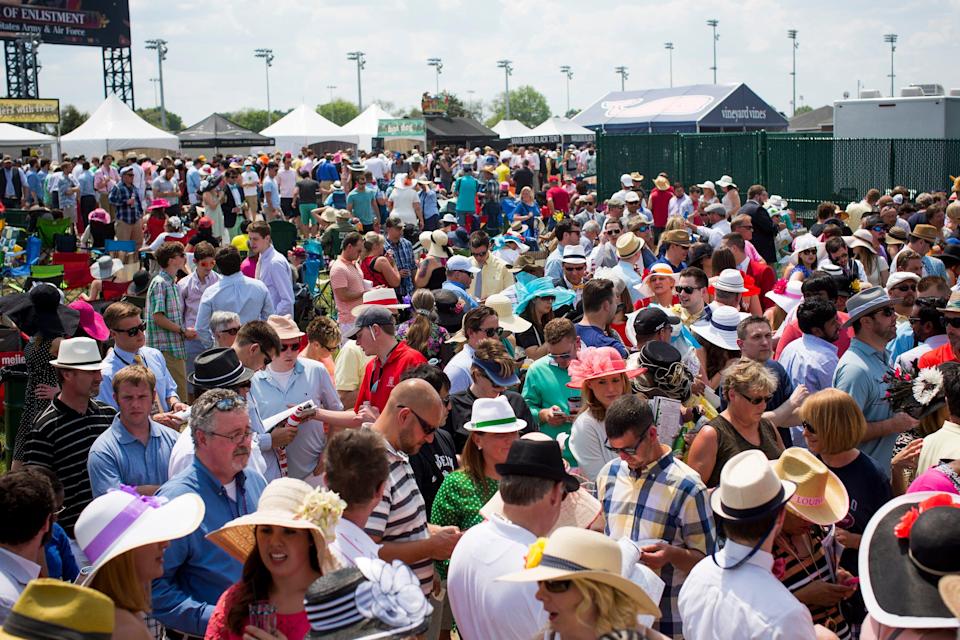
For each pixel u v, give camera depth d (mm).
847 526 4996
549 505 3977
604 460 5680
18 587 3932
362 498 3955
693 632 3639
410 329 8117
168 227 16781
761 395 5105
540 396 6719
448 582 4051
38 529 4016
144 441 5547
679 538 4414
